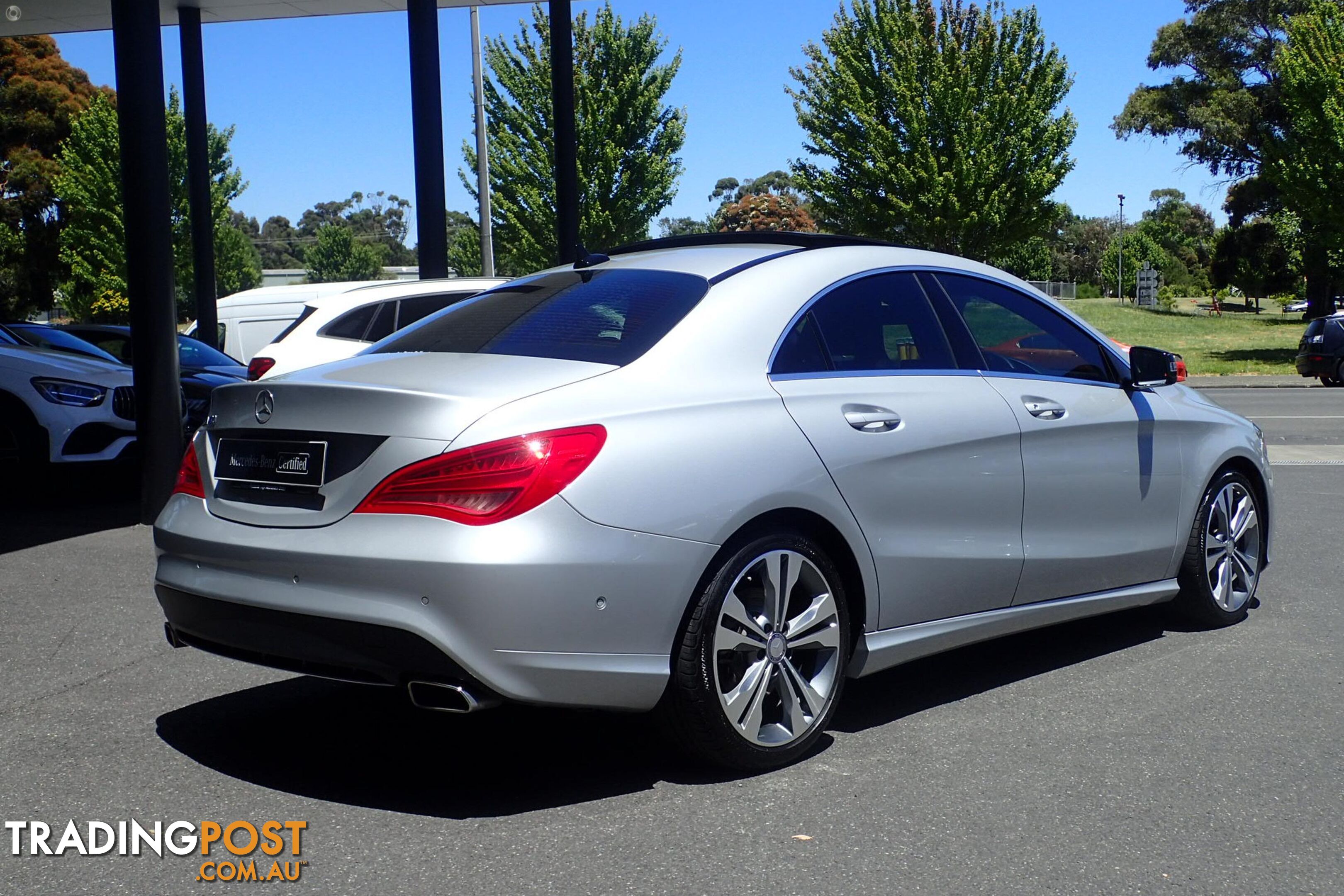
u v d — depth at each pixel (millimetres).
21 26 14133
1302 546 7395
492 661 3137
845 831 3195
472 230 53312
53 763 3736
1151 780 3572
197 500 3729
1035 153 32969
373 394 3318
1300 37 32250
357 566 3201
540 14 31969
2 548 7496
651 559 3307
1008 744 3902
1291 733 4000
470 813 3338
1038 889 2855
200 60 14961
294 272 113938
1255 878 2922
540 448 3209
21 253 52875
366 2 13852
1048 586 4562
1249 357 35469
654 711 3520
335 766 3717
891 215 33031
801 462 3660
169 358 8180
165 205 8070
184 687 4566
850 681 4672
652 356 3611
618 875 2934
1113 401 4875
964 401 4246
